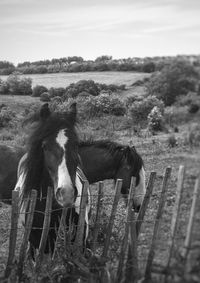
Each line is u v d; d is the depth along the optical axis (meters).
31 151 4.76
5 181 6.84
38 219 4.78
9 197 6.93
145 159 11.80
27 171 4.84
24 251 4.53
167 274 3.22
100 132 12.59
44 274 4.41
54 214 4.71
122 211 7.21
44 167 4.73
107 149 7.26
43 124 4.73
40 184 4.80
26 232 4.46
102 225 5.48
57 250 4.51
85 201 4.47
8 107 20.91
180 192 3.31
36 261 4.55
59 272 4.38
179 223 3.33
